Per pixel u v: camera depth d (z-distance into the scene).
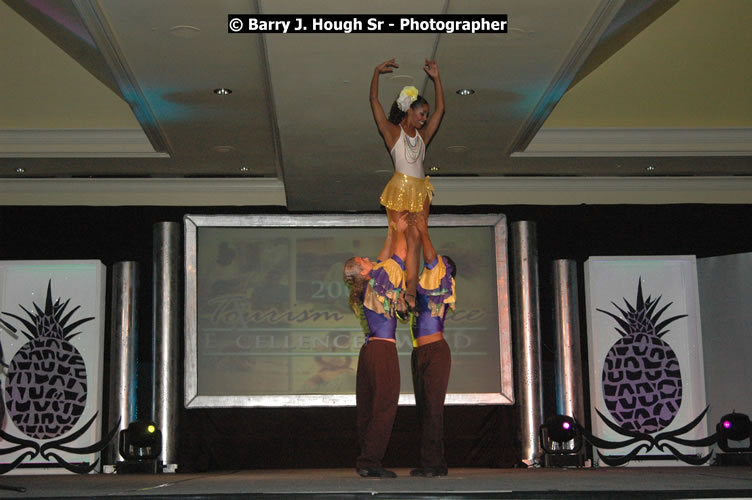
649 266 10.37
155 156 9.48
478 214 10.03
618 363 10.16
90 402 9.75
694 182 10.61
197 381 9.68
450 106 7.75
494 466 9.78
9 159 9.43
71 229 10.16
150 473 8.93
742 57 8.64
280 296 9.96
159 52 6.55
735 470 7.49
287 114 7.28
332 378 9.85
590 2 5.70
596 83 8.98
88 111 9.18
